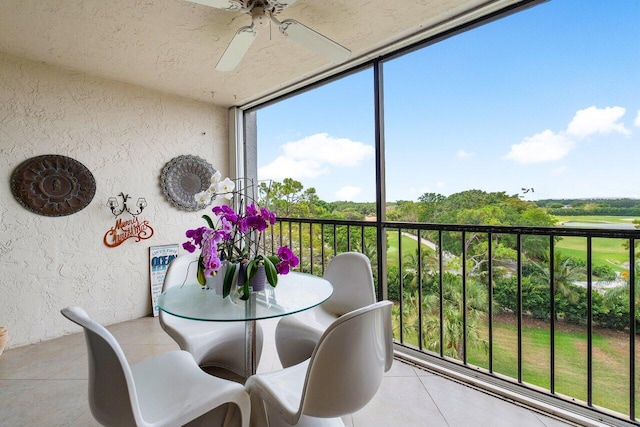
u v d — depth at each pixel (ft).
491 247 5.99
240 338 6.60
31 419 5.18
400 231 7.36
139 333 8.70
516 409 5.35
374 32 6.75
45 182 8.14
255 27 5.08
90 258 8.95
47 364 6.97
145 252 10.02
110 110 9.25
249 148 12.23
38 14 5.99
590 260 4.93
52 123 8.28
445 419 5.13
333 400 3.43
